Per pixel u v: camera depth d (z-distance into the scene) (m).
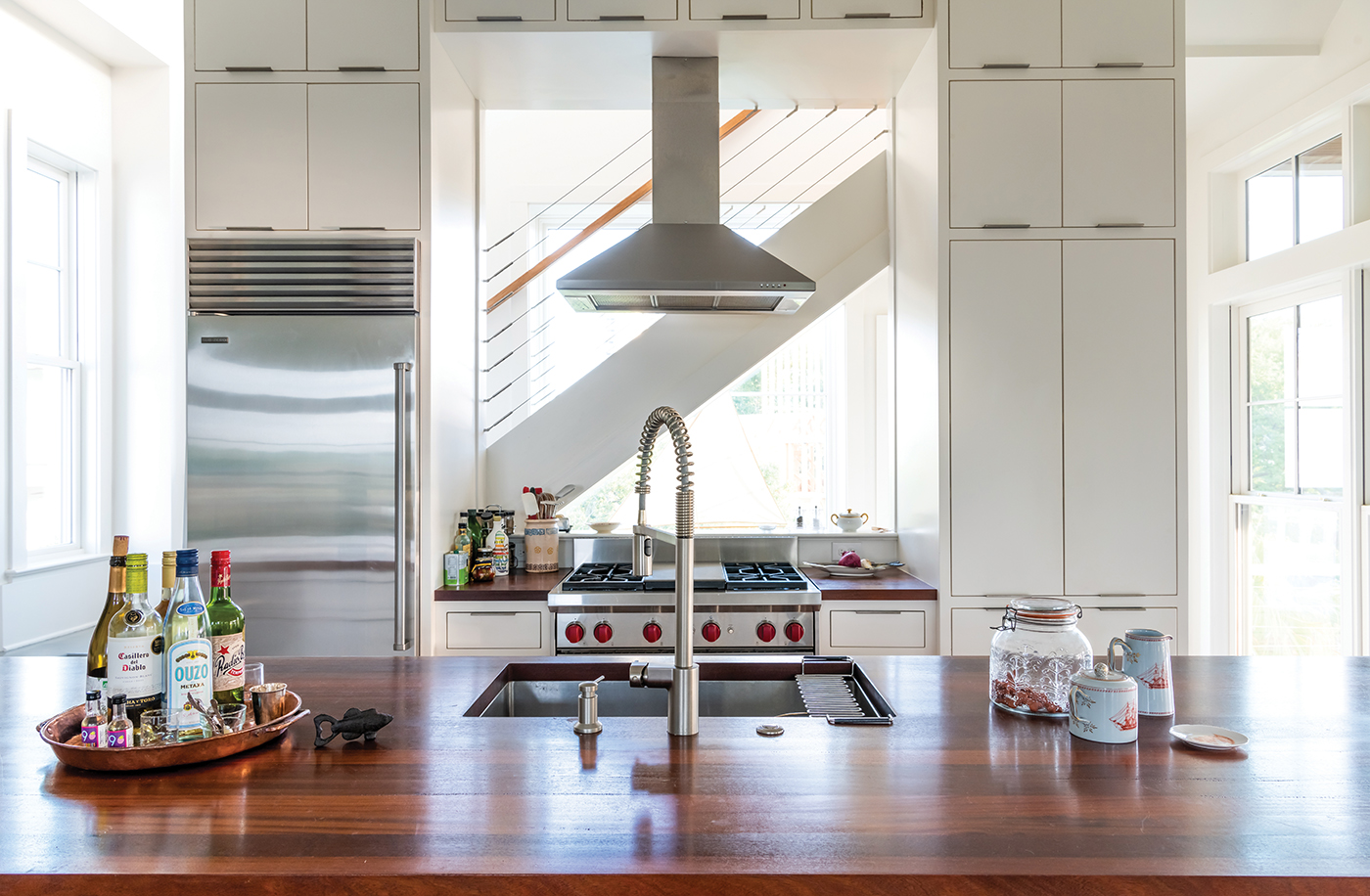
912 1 2.94
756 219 4.86
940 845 1.02
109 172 4.10
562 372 4.88
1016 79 2.93
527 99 3.51
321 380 2.85
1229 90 3.65
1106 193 2.94
